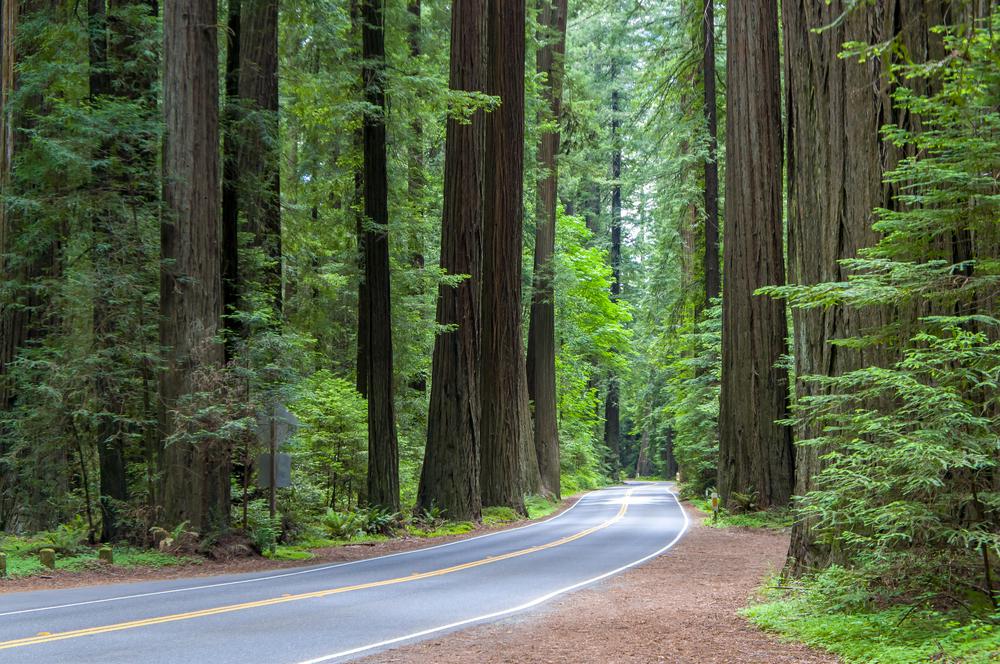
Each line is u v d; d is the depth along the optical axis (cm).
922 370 803
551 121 4359
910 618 848
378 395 2559
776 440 2712
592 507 3838
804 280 1202
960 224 830
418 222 3181
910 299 851
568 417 6259
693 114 3756
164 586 1382
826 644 847
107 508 1858
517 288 3356
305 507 2456
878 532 932
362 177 2948
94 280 1830
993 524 791
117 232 1873
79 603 1168
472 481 2853
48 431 1855
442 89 2481
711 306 3762
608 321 6394
